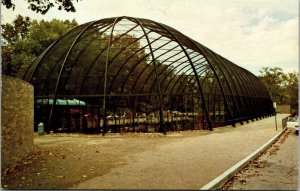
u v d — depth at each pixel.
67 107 24.41
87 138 18.69
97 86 26.92
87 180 8.97
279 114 61.69
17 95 11.44
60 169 10.38
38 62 24.27
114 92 28.73
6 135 10.29
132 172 9.92
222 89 26.00
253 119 37.66
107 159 12.09
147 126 25.80
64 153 13.44
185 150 14.10
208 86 35.56
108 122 26.56
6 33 38.41
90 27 24.31
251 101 39.44
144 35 22.77
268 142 16.73
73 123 24.56
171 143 16.33
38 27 37.91
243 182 9.30
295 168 11.27
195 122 27.11
